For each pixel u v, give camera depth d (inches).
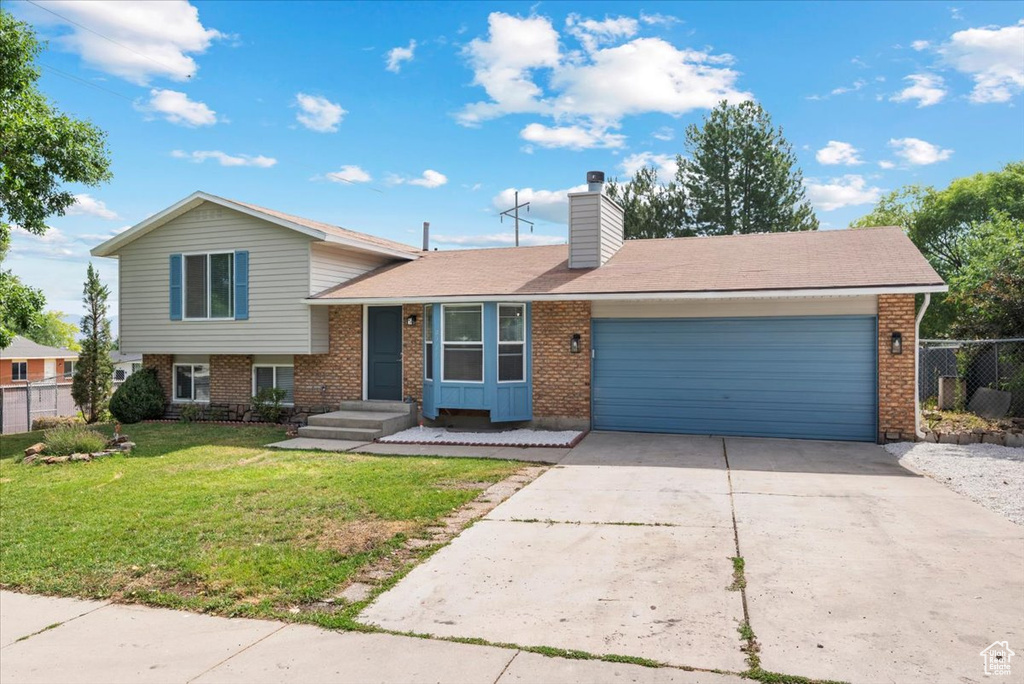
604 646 156.7
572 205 545.0
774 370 457.1
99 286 773.3
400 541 243.6
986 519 257.0
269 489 329.7
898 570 201.6
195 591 202.8
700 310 472.4
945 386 512.4
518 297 483.5
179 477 364.8
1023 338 452.1
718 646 154.6
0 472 400.2
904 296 422.9
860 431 438.6
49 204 604.1
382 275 601.9
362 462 400.8
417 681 142.9
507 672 145.6
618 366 493.7
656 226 1077.8
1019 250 733.3
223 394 613.6
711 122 1099.9
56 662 159.5
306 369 578.9
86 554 237.6
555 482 336.2
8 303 549.6
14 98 562.6
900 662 143.9
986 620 164.7
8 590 209.6
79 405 759.7
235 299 567.2
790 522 257.0
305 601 191.8
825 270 448.1
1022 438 403.5
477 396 498.0
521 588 195.8
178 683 146.9
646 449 424.5
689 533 245.0
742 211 1075.9
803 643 154.5
